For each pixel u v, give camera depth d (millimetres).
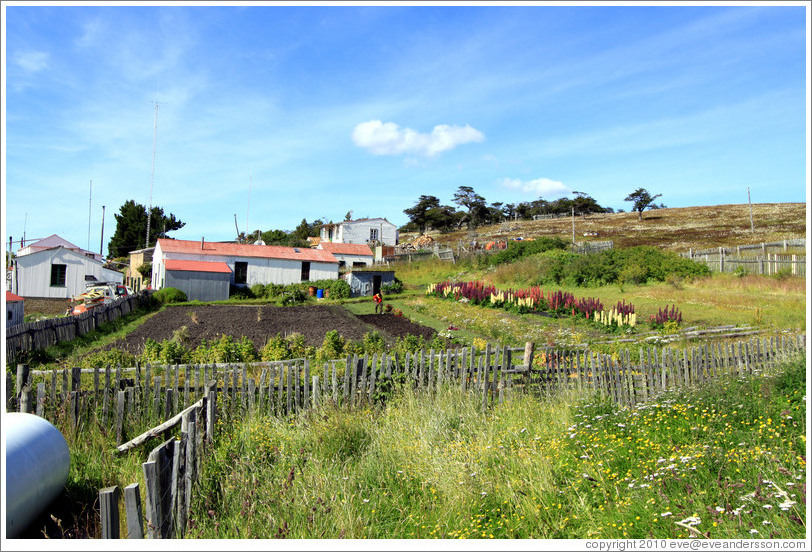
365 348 15914
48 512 5164
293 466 6012
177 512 4707
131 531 3963
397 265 51125
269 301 37031
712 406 6988
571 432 6797
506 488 5527
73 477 5879
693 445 5820
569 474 5758
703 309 22750
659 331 18391
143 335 20906
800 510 4316
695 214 90000
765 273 32281
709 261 36156
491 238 79500
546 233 80438
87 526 4859
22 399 7320
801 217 70875
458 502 5379
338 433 7094
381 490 5762
